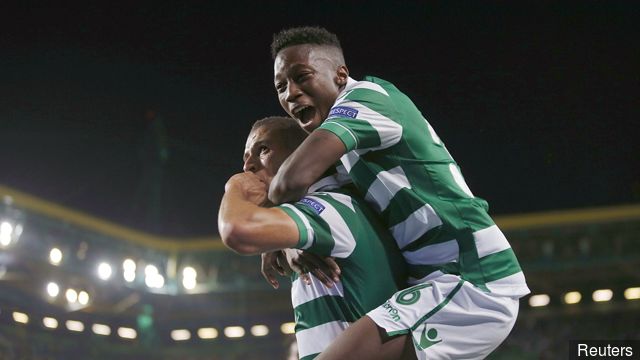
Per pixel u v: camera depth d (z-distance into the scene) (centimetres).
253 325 3481
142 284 3250
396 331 478
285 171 469
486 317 494
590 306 3056
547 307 3100
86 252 3069
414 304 489
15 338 3150
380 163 498
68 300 3094
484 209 521
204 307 3431
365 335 477
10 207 2823
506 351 3097
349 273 496
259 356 3484
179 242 3350
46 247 2936
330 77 528
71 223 3002
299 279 523
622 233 2858
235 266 3331
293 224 462
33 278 3027
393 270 509
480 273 502
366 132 480
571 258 2903
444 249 502
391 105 499
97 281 3112
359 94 496
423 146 504
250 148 541
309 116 528
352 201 502
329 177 521
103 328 3409
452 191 504
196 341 3534
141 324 3419
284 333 3469
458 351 491
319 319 509
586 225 2888
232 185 505
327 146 467
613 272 2952
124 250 3180
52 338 3294
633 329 2978
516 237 2962
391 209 505
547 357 3023
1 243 2794
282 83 532
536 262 2936
